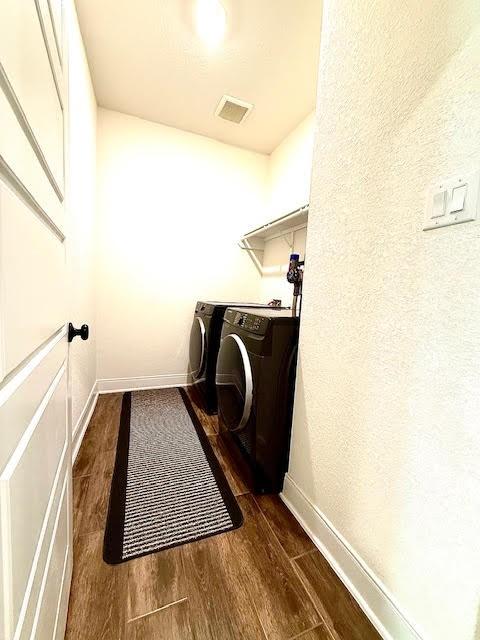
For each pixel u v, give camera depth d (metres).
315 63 1.77
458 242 0.64
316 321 1.13
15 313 0.42
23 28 0.44
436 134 0.69
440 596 0.68
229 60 1.78
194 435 1.88
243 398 1.39
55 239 0.72
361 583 0.90
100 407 2.24
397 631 0.77
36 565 0.52
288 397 1.34
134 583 0.92
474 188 0.61
